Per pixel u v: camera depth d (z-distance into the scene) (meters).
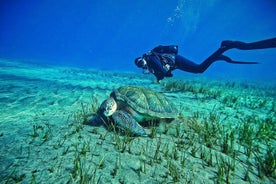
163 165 1.37
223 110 3.11
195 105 3.28
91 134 1.77
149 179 1.20
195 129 2.05
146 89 2.22
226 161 1.49
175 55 3.60
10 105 2.65
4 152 1.38
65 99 3.15
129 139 1.64
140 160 1.29
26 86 3.99
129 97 1.99
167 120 2.23
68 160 1.32
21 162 1.27
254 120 2.63
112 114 1.79
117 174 1.22
